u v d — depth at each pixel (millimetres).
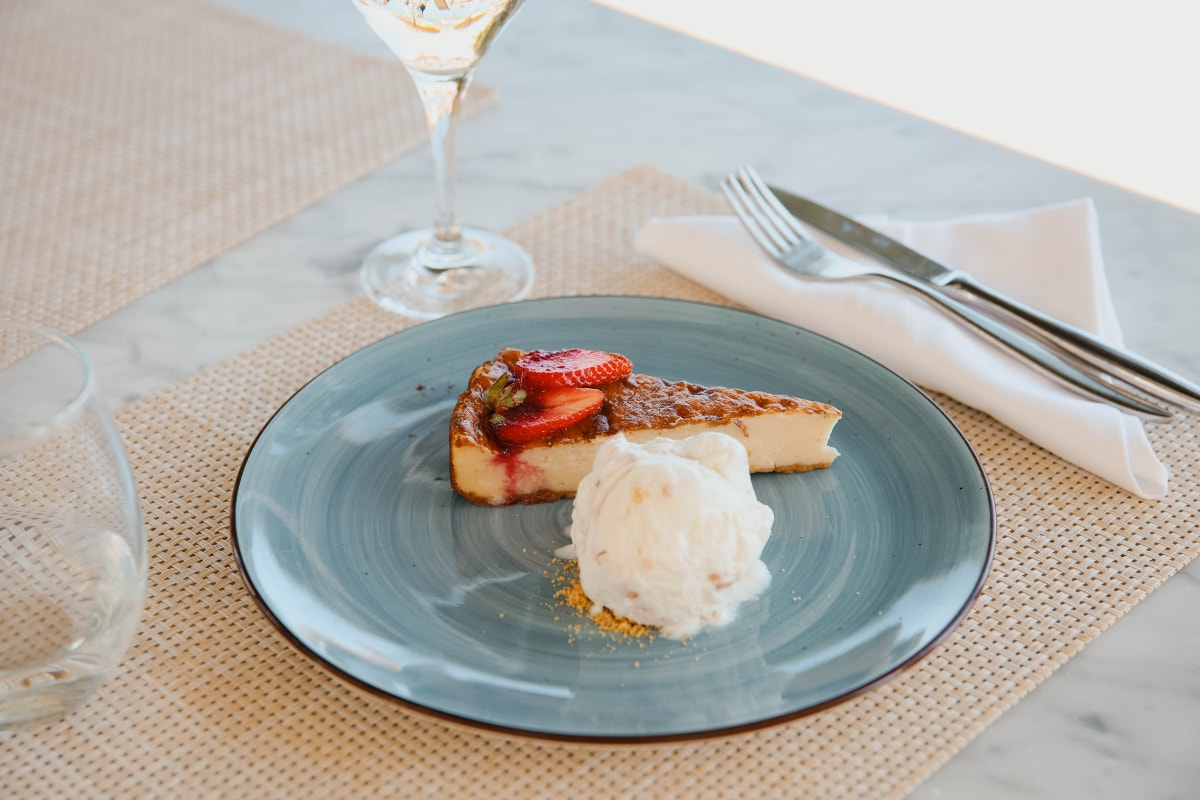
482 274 708
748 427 598
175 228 741
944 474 579
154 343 677
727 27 1287
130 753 516
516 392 601
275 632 549
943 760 513
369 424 607
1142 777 515
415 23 638
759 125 841
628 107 857
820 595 550
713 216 726
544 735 492
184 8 930
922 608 534
